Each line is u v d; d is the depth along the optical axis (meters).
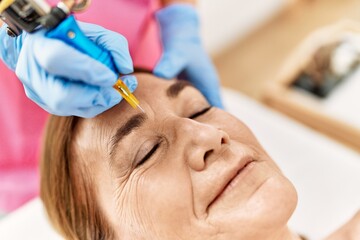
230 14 2.47
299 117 1.72
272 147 1.44
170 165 0.75
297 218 1.29
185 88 0.87
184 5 1.27
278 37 2.61
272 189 0.72
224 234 0.73
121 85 0.70
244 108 1.54
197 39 1.25
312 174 1.35
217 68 2.54
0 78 1.18
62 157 0.88
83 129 0.83
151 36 1.34
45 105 0.70
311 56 1.79
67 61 0.58
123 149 0.78
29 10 0.57
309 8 2.72
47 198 0.94
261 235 0.73
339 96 1.67
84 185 0.86
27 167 1.40
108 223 0.85
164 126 0.79
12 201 1.40
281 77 1.78
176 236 0.76
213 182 0.73
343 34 1.84
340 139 1.64
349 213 1.26
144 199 0.76
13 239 1.27
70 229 0.92
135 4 1.20
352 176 1.31
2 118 1.28
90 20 1.11
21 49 0.67
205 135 0.72
